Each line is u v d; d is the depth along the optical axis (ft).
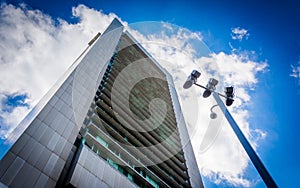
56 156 42.78
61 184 41.42
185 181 88.58
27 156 38.70
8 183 33.68
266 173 30.68
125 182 51.85
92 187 43.16
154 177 71.20
